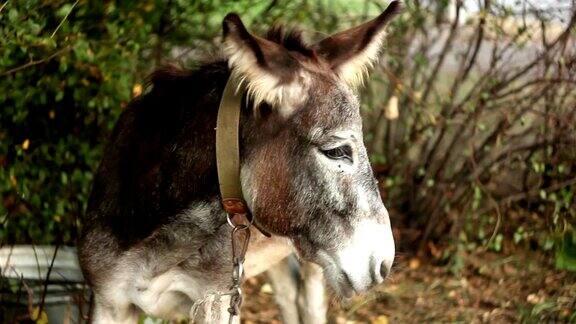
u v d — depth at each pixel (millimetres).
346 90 2932
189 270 3135
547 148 4613
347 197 2879
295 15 4371
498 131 4621
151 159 3104
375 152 4953
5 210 3803
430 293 4484
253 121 2922
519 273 4578
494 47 4527
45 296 3531
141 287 3145
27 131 3961
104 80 3873
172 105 3109
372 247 2881
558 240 4426
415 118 4816
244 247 3004
